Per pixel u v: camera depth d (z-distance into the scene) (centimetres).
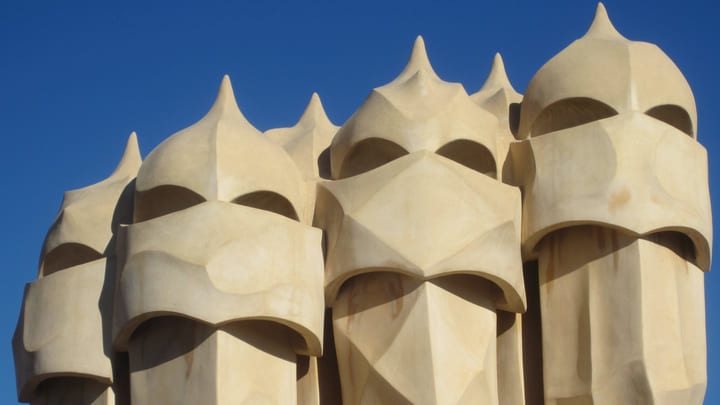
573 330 2277
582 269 2288
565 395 2259
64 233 2375
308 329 2162
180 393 2103
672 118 2402
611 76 2348
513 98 2569
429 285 2183
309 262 2206
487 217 2227
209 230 2134
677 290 2269
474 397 2161
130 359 2188
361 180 2264
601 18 2522
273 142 2339
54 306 2297
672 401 2197
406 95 2358
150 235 2159
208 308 2086
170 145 2281
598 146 2284
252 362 2122
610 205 2244
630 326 2212
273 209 2309
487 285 2264
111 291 2281
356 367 2225
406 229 2189
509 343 2319
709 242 2323
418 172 2222
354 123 2362
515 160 2391
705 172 2362
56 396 2328
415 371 2147
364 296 2244
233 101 2400
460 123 2312
